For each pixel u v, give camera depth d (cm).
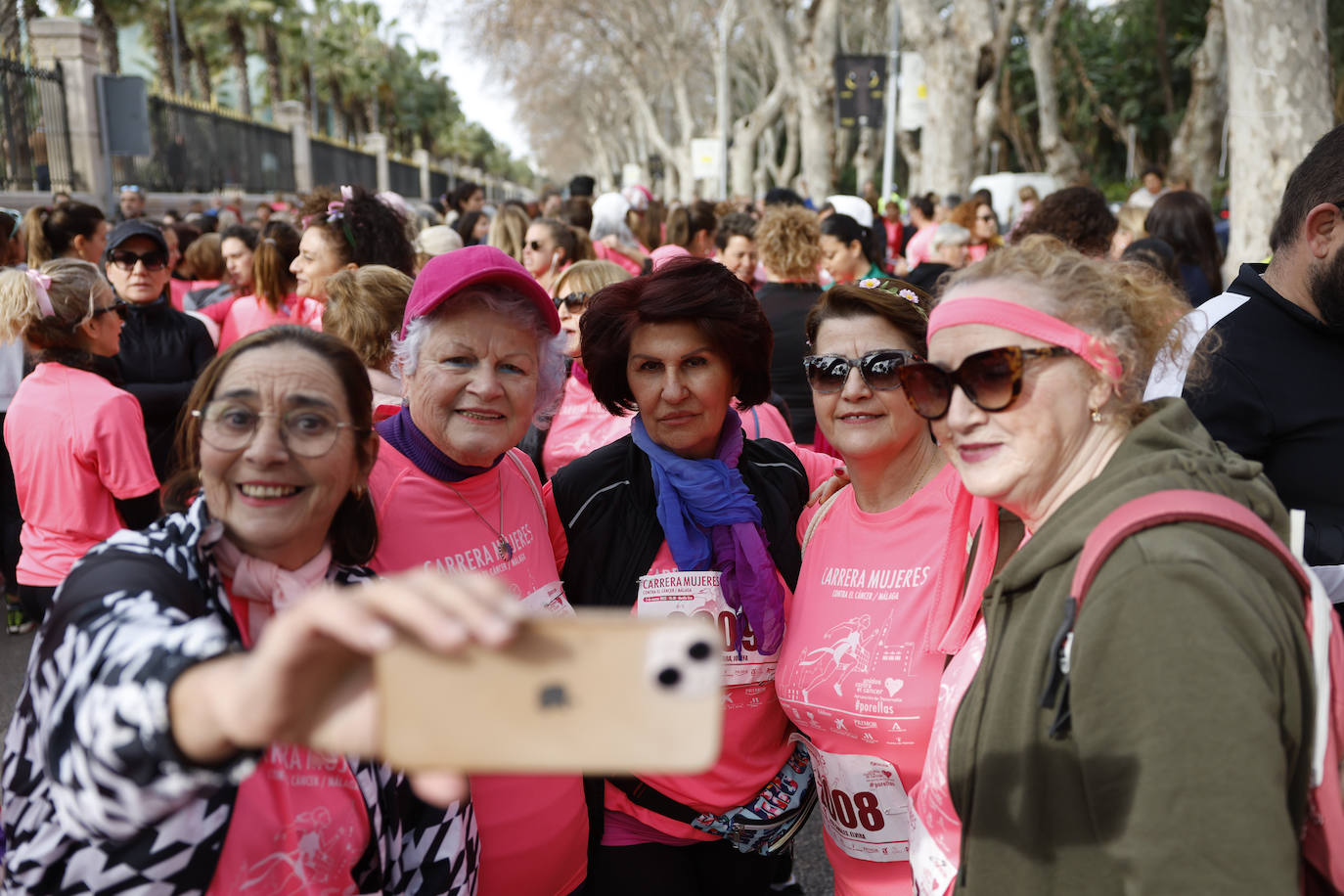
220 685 84
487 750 66
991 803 127
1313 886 122
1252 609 108
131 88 1205
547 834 189
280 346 138
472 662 66
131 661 94
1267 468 220
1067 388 132
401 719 66
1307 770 113
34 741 119
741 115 5147
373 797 144
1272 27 713
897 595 187
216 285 660
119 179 1650
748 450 238
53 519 350
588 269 347
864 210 872
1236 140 750
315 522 141
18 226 602
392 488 181
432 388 181
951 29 1519
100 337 356
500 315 182
